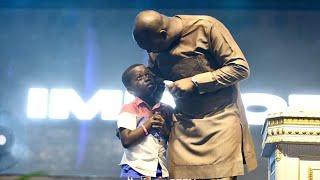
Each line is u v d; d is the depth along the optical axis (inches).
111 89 413.7
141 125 194.5
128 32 421.4
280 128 192.5
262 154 214.5
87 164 402.6
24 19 423.8
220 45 178.1
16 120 408.8
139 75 199.9
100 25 422.6
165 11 421.1
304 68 409.4
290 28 414.6
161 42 178.4
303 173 192.7
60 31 421.7
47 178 165.9
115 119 407.5
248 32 415.8
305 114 192.1
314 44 412.5
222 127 181.0
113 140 405.4
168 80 189.2
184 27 180.9
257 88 406.9
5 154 395.5
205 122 182.4
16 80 416.5
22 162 400.8
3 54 419.2
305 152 193.5
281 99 402.6
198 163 181.9
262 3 417.1
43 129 407.5
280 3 416.8
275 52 412.5
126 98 410.3
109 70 417.1
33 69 417.4
